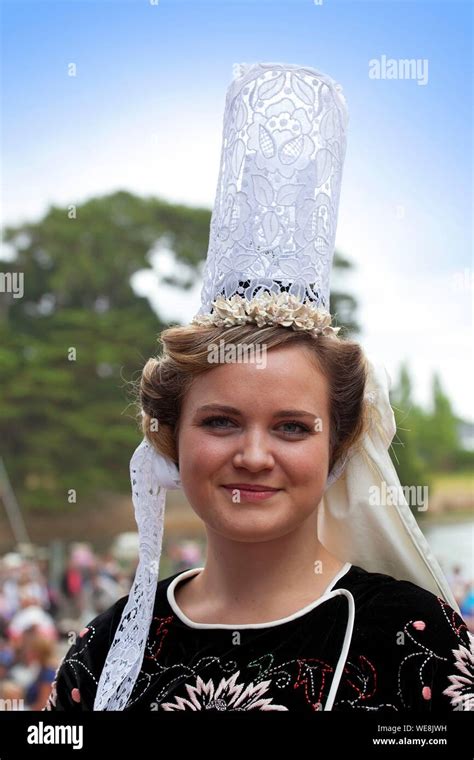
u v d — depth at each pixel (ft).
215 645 6.52
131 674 6.66
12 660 25.00
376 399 7.07
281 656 6.29
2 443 83.30
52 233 91.86
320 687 6.13
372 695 6.09
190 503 6.45
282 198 6.73
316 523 6.82
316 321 6.49
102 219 93.15
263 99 6.81
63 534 81.66
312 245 6.75
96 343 86.07
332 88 6.94
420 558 7.14
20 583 41.22
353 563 7.38
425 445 107.86
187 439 6.39
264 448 6.15
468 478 107.86
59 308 91.71
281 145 6.77
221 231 6.86
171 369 6.55
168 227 94.12
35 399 83.66
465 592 39.01
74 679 7.25
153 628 6.88
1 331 85.81
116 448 84.02
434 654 6.19
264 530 6.18
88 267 91.81
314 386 6.36
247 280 6.69
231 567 6.70
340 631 6.33
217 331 6.37
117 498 84.23
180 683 6.48
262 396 6.16
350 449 7.07
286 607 6.56
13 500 81.46
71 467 83.56
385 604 6.39
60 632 38.24
